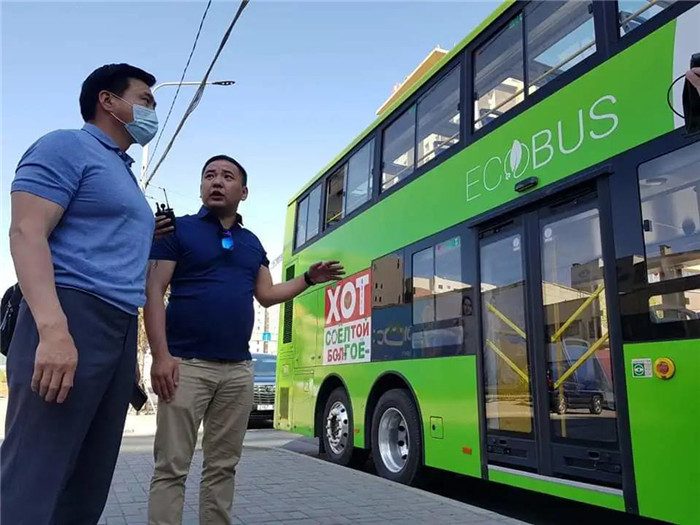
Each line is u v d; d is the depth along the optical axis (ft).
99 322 7.52
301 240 34.35
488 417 17.65
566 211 15.52
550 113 16.37
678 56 12.89
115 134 8.66
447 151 20.95
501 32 19.15
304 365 30.78
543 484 15.23
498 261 17.90
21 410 6.98
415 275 21.98
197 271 10.87
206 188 11.28
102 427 7.93
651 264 12.83
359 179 27.84
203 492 11.14
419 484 22.34
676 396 11.98
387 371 22.91
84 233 7.63
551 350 15.51
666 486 11.99
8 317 7.64
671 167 12.70
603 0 15.10
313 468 23.34
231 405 11.03
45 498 6.82
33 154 7.44
